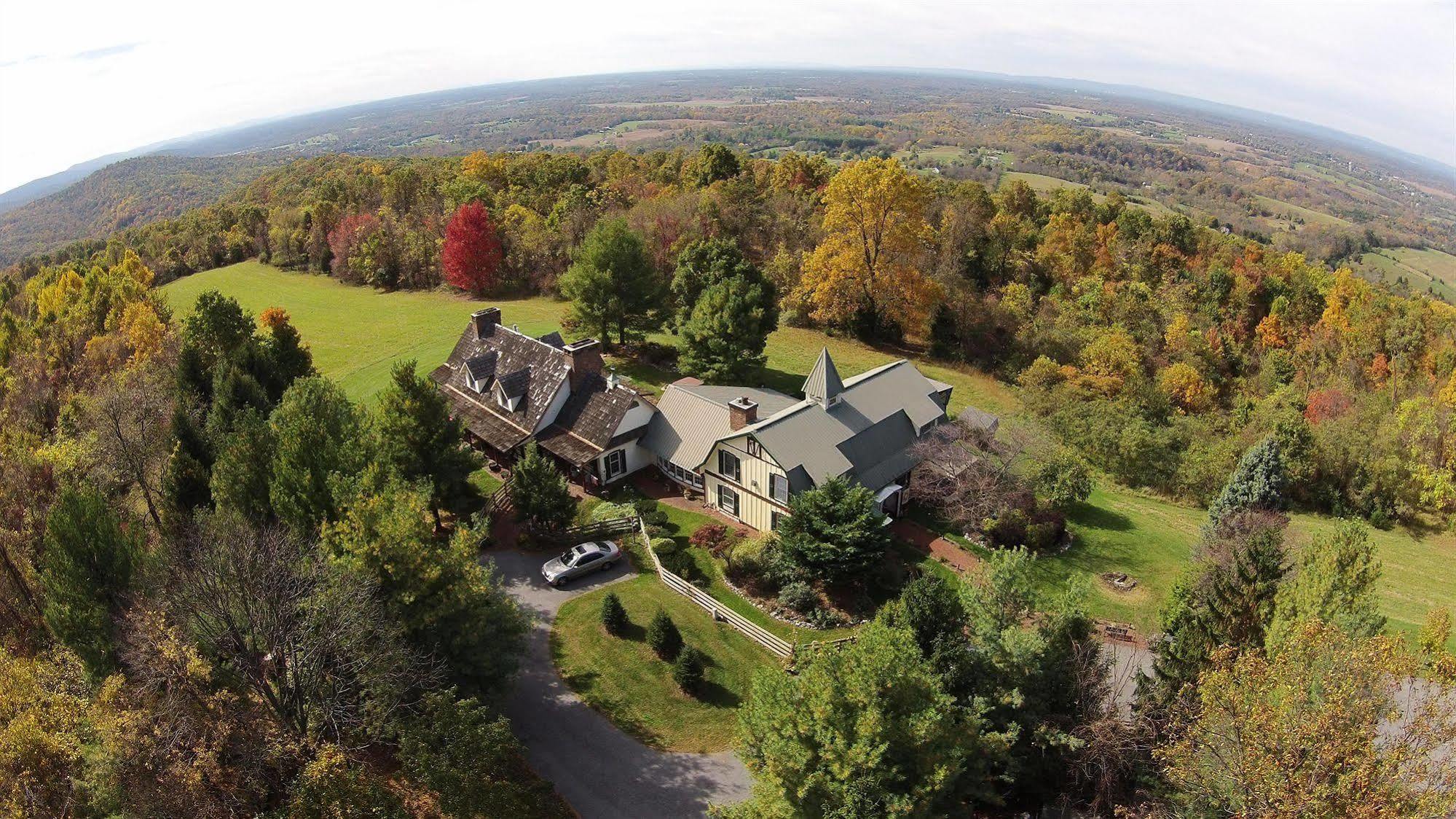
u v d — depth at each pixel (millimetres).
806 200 97625
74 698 23250
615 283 67250
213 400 46875
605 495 47531
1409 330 76500
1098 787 25250
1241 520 41594
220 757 22750
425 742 23109
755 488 43469
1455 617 40594
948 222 88125
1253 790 19875
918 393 51406
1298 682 20391
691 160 121812
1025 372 66812
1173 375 68188
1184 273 95562
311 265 105438
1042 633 27125
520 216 97250
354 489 30906
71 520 29828
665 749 29469
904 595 27719
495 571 39875
